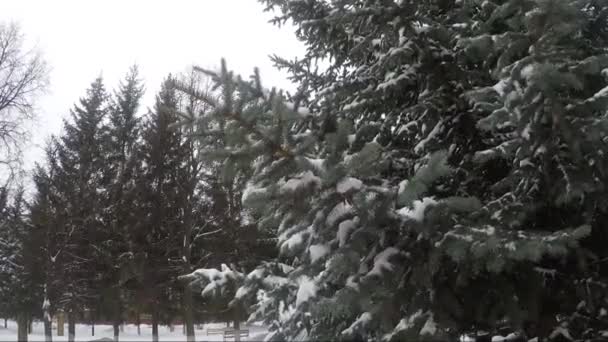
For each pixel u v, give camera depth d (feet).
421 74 13.21
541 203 10.82
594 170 9.85
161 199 67.72
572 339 11.04
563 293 11.38
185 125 8.91
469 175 12.37
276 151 8.73
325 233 9.66
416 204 9.48
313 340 10.85
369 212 8.99
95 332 110.01
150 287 65.10
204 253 67.51
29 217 72.02
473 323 12.00
